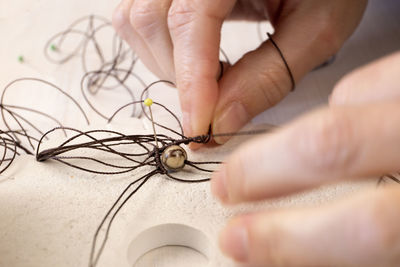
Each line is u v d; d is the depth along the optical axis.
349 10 0.31
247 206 0.25
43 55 0.35
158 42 0.30
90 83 0.33
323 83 0.33
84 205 0.24
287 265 0.19
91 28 0.37
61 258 0.23
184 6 0.27
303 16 0.30
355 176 0.19
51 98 0.32
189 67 0.27
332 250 0.19
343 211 0.19
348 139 0.19
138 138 0.27
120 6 0.31
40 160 0.26
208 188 0.25
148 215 0.24
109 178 0.25
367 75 0.20
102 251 0.23
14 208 0.24
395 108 0.19
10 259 0.23
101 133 0.27
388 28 0.36
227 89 0.28
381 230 0.18
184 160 0.25
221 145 0.27
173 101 0.32
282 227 0.19
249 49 0.36
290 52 0.29
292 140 0.19
